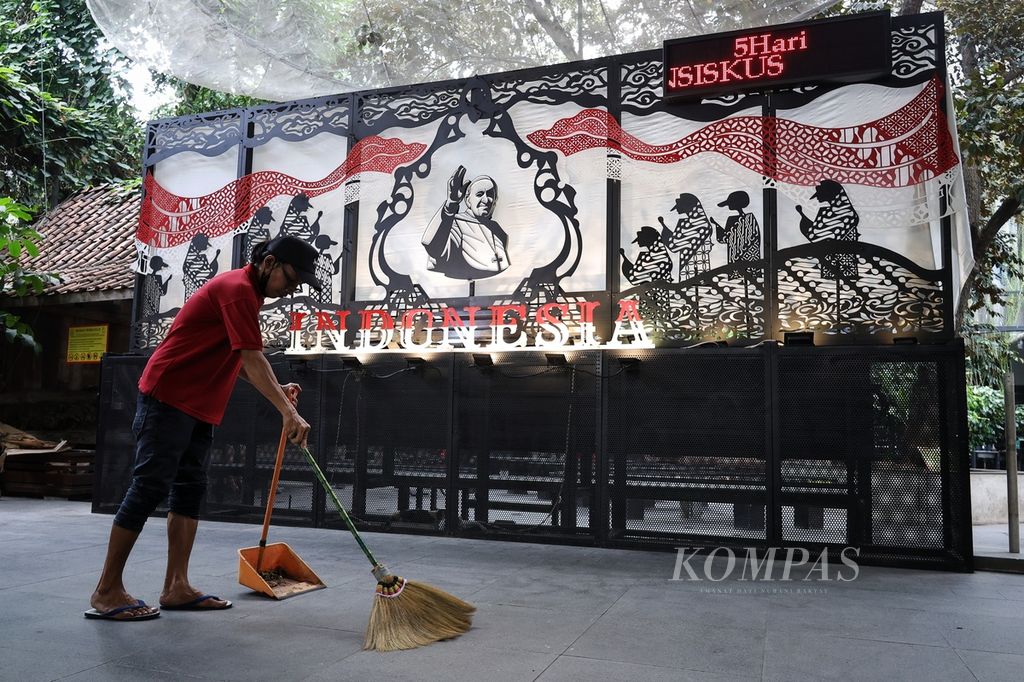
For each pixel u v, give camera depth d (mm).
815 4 6516
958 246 5766
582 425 5801
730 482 5434
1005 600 4066
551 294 6242
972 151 8078
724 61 5879
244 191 7227
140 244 7523
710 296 5801
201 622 3299
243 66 7371
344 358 6430
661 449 5602
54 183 13047
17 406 10164
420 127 6801
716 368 5551
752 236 5770
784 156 5727
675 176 6016
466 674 2627
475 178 6586
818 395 5316
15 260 9578
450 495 6051
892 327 5398
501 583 4277
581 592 4066
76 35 14844
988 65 8938
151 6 6871
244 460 6680
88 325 9867
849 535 5152
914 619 3576
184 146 7570
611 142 6164
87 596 3742
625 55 6219
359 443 6352
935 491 5039
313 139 7156
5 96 11867
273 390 3531
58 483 8562
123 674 2572
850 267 5516
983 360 9844
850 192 5594
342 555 5113
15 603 3586
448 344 6227
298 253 3646
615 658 2840
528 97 6484
